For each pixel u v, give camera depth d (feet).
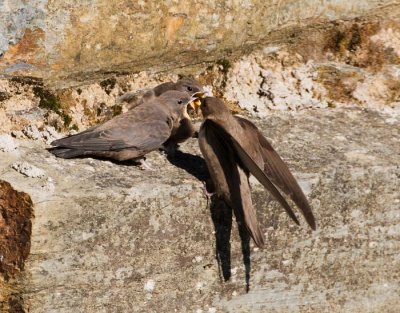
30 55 35.94
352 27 42.80
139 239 33.50
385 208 37.55
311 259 36.91
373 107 42.86
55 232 31.89
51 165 34.17
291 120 40.81
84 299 32.89
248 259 35.86
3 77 35.91
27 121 36.55
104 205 32.53
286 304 36.96
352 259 37.58
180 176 35.35
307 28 42.22
